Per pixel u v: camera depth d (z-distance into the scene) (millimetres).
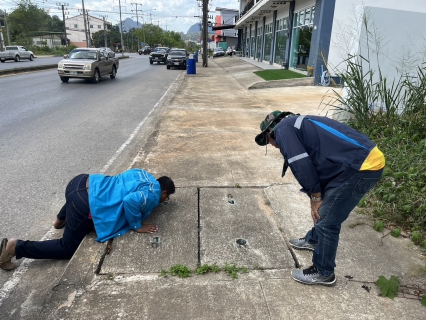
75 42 111500
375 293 2555
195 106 10023
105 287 2547
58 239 3086
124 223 3168
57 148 6031
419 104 5504
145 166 4902
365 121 5773
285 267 2809
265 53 29422
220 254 2936
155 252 2939
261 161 5215
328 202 2303
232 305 2402
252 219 3508
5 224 3584
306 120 2283
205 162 5117
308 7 17531
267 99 11375
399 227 3439
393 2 12594
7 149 5906
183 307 2375
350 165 2176
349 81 5848
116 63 18781
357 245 3133
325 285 2605
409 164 4418
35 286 2766
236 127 7402
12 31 71250
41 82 15578
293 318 2309
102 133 7109
